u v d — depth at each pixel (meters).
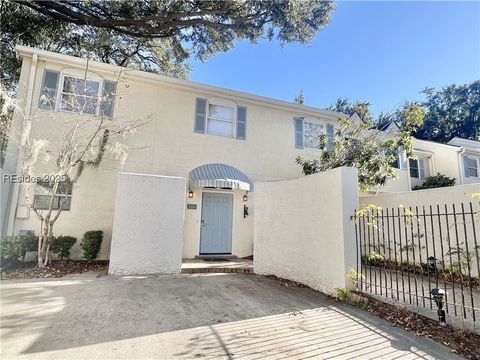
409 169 25.17
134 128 14.10
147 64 24.59
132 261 10.62
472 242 9.70
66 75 13.81
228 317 6.68
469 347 5.25
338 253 8.54
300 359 4.78
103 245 13.27
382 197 13.09
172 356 4.72
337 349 5.17
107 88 14.39
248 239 16.08
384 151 14.30
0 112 12.61
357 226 8.70
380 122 14.87
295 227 10.62
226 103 16.91
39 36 18.55
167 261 11.10
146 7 12.79
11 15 16.61
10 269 10.60
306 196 10.21
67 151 11.46
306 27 13.41
